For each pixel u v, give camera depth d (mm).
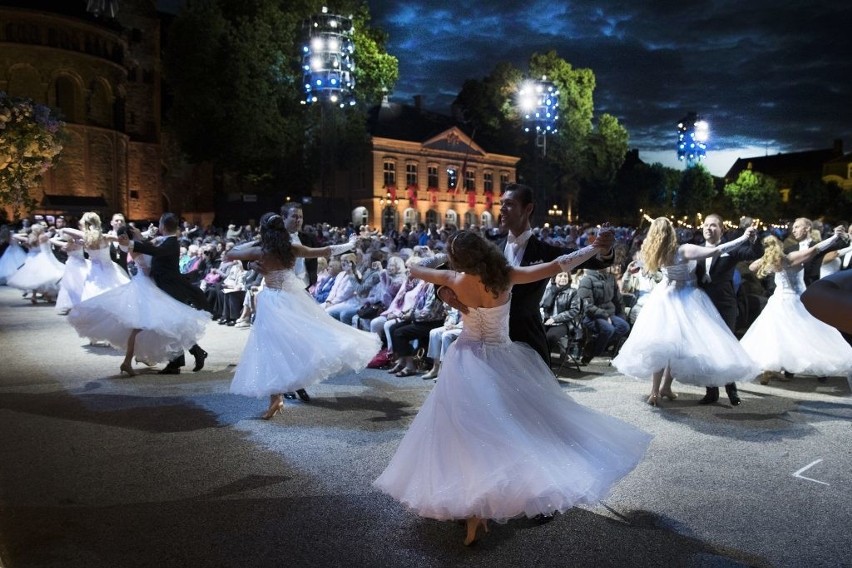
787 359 7234
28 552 3725
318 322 6484
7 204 9320
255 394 6027
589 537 3953
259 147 36188
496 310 4055
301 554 3721
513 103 54188
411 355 8625
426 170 51969
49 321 13305
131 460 5281
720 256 7016
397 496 3779
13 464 5191
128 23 41688
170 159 46344
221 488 4688
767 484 4758
